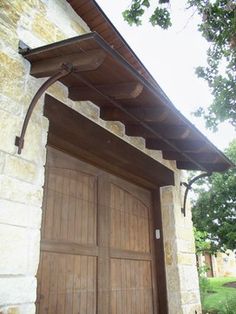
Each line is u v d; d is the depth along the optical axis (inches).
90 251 107.1
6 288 64.1
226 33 163.6
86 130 104.3
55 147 104.0
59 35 102.7
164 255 142.9
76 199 107.7
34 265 71.7
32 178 76.9
